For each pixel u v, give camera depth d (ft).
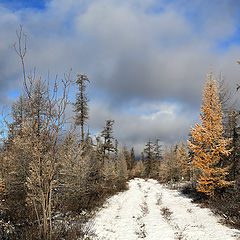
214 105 49.29
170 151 115.96
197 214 35.47
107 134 88.89
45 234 15.39
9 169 33.50
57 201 29.60
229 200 36.76
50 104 15.11
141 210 41.42
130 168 192.75
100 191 54.44
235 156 49.06
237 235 22.85
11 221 22.54
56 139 15.60
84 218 29.25
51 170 15.79
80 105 63.05
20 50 13.88
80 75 65.10
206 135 46.24
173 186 81.35
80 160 39.96
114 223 30.99
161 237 23.67
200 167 47.39
